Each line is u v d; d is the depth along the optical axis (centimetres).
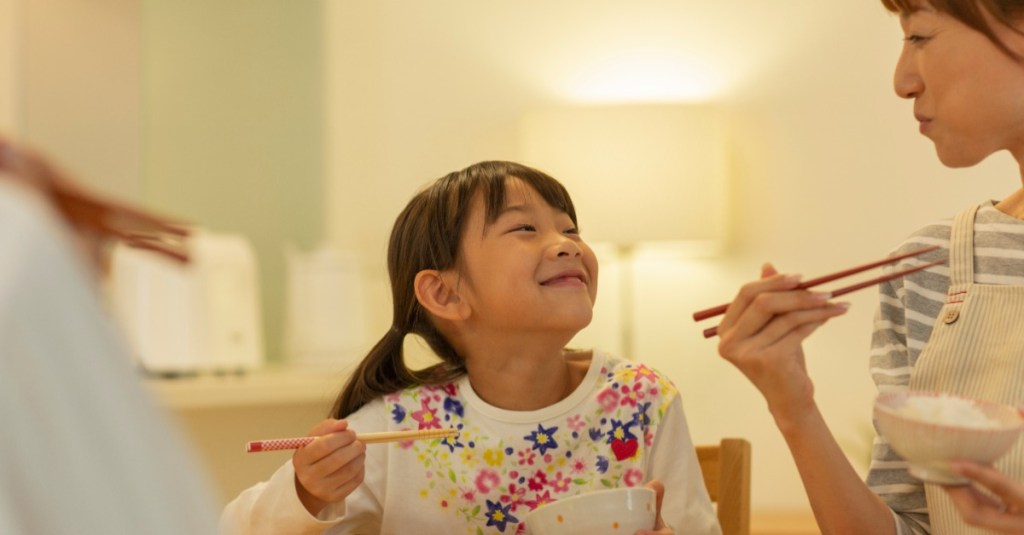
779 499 285
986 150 110
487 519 126
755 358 98
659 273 287
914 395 96
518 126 286
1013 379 109
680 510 125
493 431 128
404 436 112
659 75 286
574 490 126
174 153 273
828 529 111
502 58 287
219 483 254
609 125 257
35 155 51
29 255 46
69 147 256
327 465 107
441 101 286
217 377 252
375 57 286
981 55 105
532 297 123
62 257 48
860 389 279
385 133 286
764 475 286
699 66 285
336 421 110
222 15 276
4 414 46
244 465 256
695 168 256
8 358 45
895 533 114
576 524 102
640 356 287
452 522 127
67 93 255
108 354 49
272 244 282
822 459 107
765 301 96
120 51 259
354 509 126
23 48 252
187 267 64
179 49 273
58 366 47
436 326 135
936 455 88
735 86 284
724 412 286
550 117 259
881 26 280
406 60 286
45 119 253
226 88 277
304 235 283
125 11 260
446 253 129
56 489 47
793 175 283
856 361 280
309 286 262
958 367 114
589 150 257
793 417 104
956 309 117
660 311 287
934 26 108
